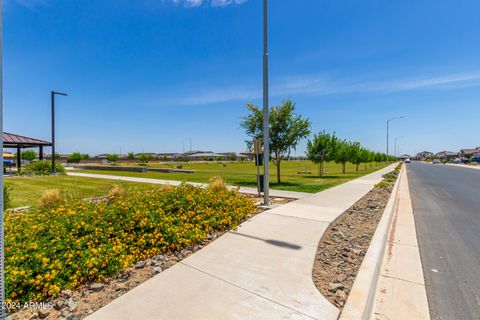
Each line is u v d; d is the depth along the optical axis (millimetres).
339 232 5496
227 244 4555
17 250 3344
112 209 5270
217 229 5480
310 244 4570
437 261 4422
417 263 4332
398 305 3084
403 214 8180
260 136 15984
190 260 3877
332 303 2809
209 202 6570
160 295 2918
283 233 5180
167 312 2605
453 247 5133
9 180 16547
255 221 6074
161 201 6172
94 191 11312
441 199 11180
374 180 18453
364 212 7566
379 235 5227
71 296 2908
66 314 2578
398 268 4133
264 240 4766
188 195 6609
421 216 7906
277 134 15719
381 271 4020
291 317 2549
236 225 5555
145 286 3117
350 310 2660
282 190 12188
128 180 16969
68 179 17484
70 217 4848
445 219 7512
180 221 5207
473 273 3961
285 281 3260
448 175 26719
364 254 4277
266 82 7895
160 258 3980
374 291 3340
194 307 2695
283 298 2881
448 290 3445
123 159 76250
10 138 21609
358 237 5227
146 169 28453
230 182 16234
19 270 2947
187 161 81812
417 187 15922
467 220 7402
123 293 2977
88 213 5082
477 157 81250
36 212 5535
